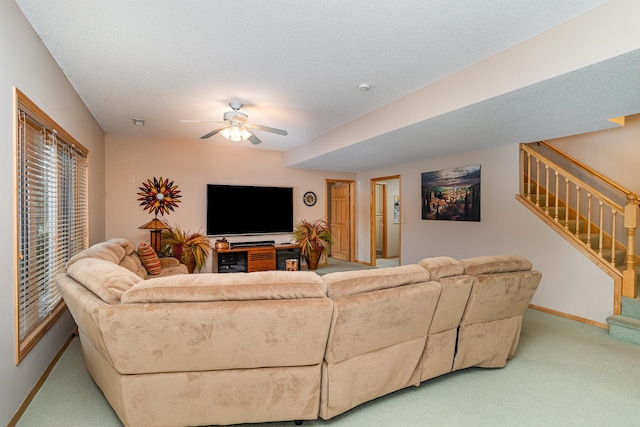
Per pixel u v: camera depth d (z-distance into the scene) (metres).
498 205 4.44
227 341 1.54
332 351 1.69
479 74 2.66
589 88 2.38
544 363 2.55
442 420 1.84
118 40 2.32
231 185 5.98
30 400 2.00
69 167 3.12
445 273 2.09
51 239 2.58
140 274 3.49
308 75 2.93
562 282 3.75
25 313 2.09
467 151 4.82
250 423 1.80
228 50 2.48
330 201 8.19
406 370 2.03
